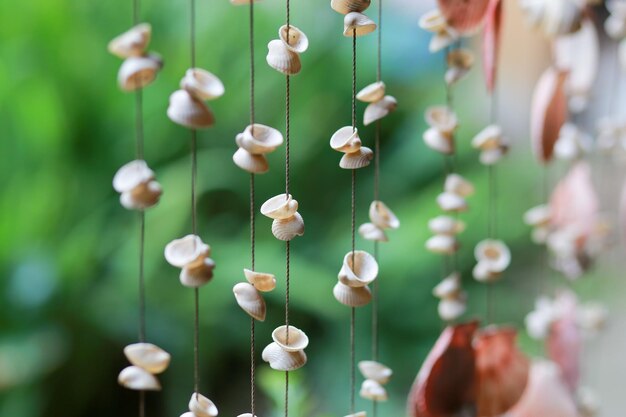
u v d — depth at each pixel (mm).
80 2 2104
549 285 1930
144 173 784
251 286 802
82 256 1896
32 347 1741
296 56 786
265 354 804
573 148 1058
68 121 2031
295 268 2006
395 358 2111
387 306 2207
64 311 1855
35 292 1805
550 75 971
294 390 1062
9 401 1695
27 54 2004
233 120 2207
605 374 1935
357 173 2404
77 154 2072
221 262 2002
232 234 2160
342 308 2076
